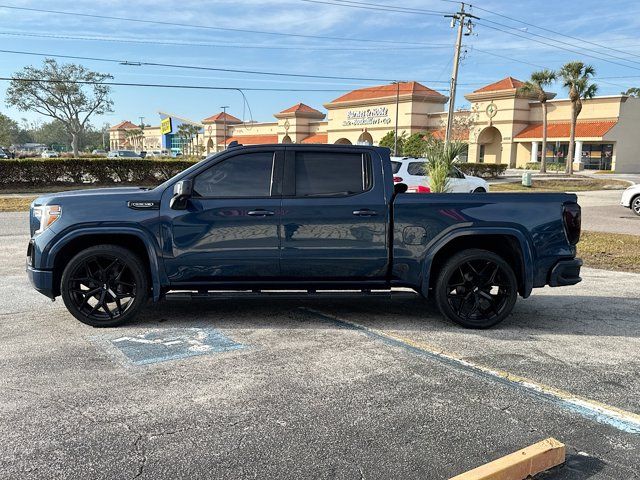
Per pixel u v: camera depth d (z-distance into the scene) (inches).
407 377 173.3
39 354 189.9
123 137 5575.8
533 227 223.5
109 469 120.7
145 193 218.8
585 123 2079.2
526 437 137.6
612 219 673.6
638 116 2063.2
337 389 163.3
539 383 170.4
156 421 142.3
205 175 221.3
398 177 666.2
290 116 2992.1
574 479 121.0
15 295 274.1
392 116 2461.9
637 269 366.0
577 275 230.2
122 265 220.2
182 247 217.3
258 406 151.6
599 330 227.5
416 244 221.8
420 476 120.0
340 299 272.7
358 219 219.6
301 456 127.0
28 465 121.7
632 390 166.4
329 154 224.5
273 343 204.1
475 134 2309.3
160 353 191.9
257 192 219.9
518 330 226.4
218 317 238.4
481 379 172.7
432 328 226.7
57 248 215.2
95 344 201.0
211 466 122.5
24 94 2439.7
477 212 222.2
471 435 137.9
